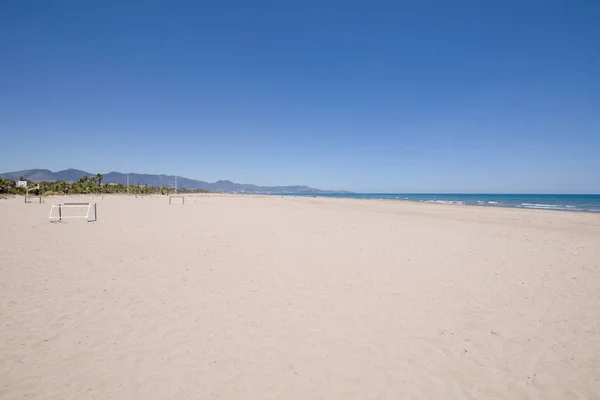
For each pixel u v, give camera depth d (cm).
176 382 379
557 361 440
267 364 419
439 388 379
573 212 3003
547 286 745
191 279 759
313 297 653
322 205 4294
